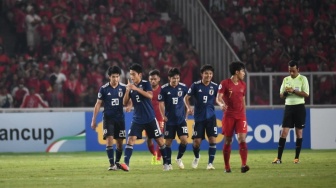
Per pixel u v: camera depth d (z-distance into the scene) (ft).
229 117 163.32
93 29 336.90
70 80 311.06
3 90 301.22
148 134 177.47
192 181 143.74
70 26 336.29
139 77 175.01
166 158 180.24
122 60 330.13
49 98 306.35
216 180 145.48
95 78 315.37
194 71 333.21
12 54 335.26
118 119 179.42
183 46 342.44
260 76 285.43
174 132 183.62
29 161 224.33
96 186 135.74
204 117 180.34
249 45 338.95
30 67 311.06
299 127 203.72
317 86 289.53
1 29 338.75
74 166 198.49
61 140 275.59
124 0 353.51
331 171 170.91
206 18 334.03
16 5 339.77
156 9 361.71
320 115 281.54
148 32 343.87
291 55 341.21
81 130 276.82
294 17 356.79
